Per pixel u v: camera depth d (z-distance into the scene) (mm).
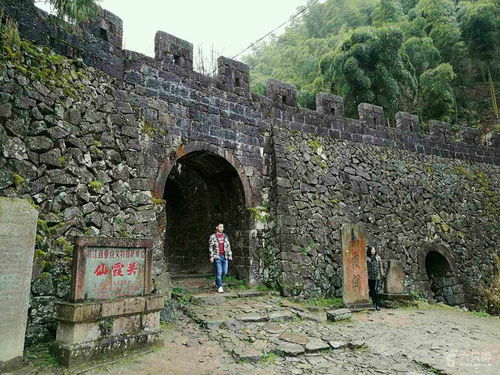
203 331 6406
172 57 9406
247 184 10156
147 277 5758
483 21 21766
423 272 12297
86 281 4945
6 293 4449
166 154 8703
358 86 16625
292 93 11828
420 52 20750
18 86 5871
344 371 5121
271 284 9648
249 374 4824
